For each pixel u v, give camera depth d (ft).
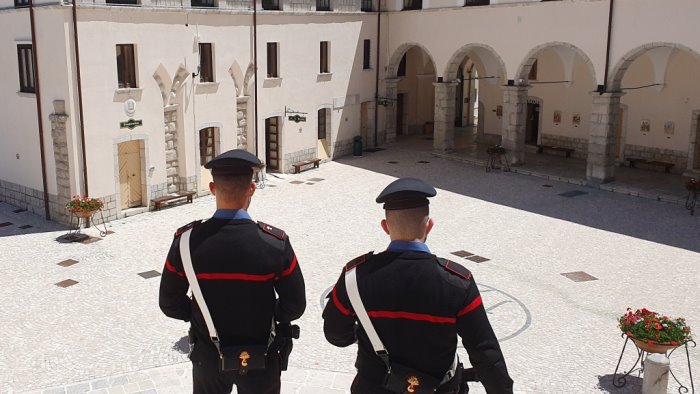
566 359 38.45
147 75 67.56
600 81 79.87
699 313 45.55
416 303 12.71
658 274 52.95
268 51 83.66
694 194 71.05
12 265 53.21
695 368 37.52
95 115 63.05
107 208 65.57
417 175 88.33
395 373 12.97
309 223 66.03
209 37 73.97
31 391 31.27
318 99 92.68
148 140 68.85
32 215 67.51
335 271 52.65
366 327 13.02
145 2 66.03
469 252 57.77
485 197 77.15
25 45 64.13
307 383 32.07
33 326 42.04
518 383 35.50
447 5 95.09
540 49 85.30
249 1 78.69
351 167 92.68
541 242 60.80
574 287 49.96
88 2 60.64
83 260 54.65
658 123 89.56
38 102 63.52
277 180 84.64
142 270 52.47
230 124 79.05
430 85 120.67
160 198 70.69
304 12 86.94
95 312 44.37
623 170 90.12
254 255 14.88
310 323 42.63
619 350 39.75
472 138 115.65
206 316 15.11
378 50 103.19
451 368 13.28
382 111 107.76
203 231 15.10
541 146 102.32
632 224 66.90
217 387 15.98
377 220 67.41
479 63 108.17
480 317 12.79
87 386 31.71
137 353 38.37
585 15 79.77
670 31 72.08
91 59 61.87
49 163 64.69
